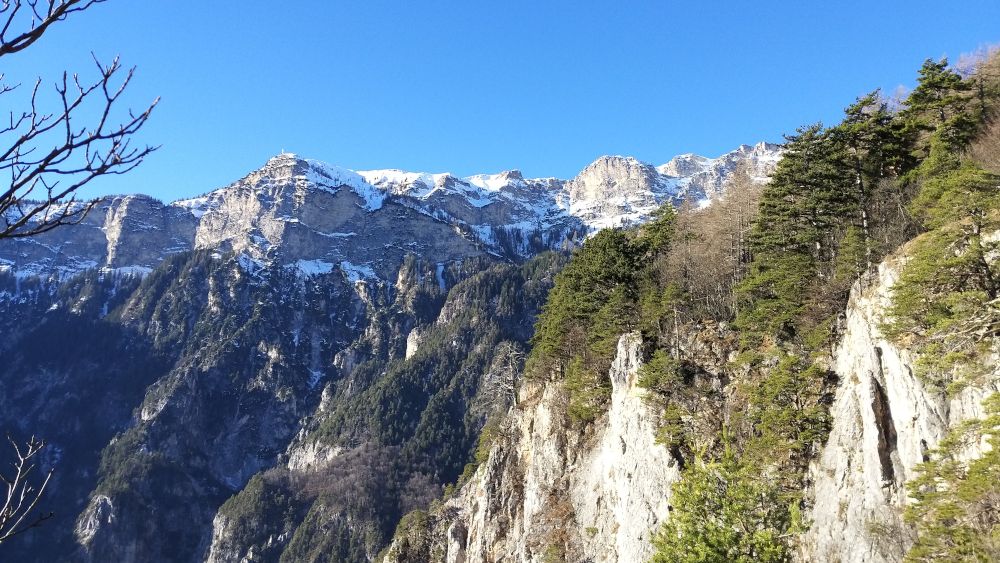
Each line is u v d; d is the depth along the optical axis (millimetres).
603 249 63094
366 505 160000
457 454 178250
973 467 23328
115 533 188125
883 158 47500
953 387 26953
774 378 39031
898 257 36375
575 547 51344
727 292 55688
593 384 59312
